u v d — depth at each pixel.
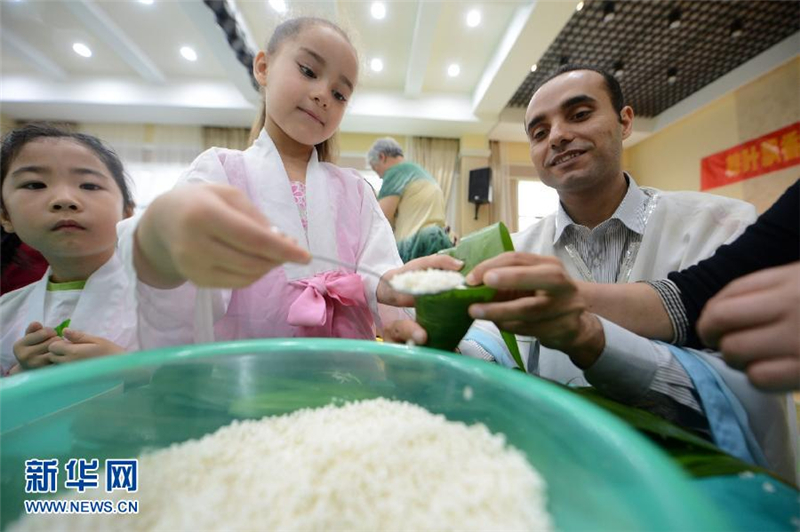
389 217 1.90
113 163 0.73
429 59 3.17
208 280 0.34
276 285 0.61
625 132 0.87
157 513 0.26
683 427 0.36
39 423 0.29
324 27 0.65
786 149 2.71
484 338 0.62
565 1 2.19
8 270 0.88
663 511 0.18
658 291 0.51
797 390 0.26
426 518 0.25
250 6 2.53
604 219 0.86
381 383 0.40
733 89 3.01
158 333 0.48
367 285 0.69
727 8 2.34
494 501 0.26
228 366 0.37
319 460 0.29
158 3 2.54
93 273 0.68
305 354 0.40
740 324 0.29
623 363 0.38
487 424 0.33
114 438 0.32
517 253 0.39
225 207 0.31
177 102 3.48
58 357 0.50
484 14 2.61
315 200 0.68
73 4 2.46
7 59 3.19
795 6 2.31
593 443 0.24
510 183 4.25
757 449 0.34
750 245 0.47
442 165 4.08
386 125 3.81
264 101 0.76
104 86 3.45
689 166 3.55
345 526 0.25
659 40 2.65
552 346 0.42
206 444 0.32
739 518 0.22
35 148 0.61
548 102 0.80
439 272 0.46
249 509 0.26
